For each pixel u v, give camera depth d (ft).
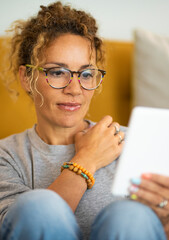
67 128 3.70
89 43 3.58
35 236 2.28
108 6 5.89
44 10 3.81
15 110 5.09
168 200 2.52
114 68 5.45
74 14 3.67
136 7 6.01
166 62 5.13
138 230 2.22
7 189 3.41
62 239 2.28
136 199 2.57
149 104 5.21
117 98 5.50
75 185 3.09
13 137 3.98
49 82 3.44
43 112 3.61
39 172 3.54
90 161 3.29
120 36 6.04
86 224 3.18
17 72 4.28
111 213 2.32
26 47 3.78
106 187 3.35
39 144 3.68
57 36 3.46
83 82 3.50
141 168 2.45
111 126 3.58
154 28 6.17
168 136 2.40
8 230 2.38
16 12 5.55
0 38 5.04
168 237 2.64
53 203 2.39
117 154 3.49
